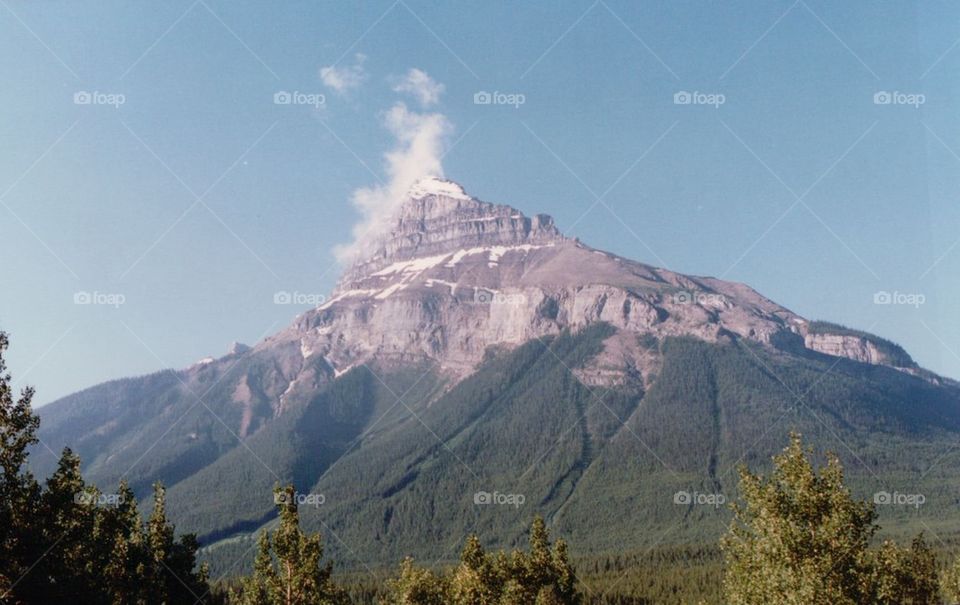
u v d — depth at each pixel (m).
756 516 52.78
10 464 49.47
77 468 54.81
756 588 51.59
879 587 51.44
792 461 52.50
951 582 82.00
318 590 67.69
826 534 50.28
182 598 72.00
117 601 64.56
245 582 69.25
